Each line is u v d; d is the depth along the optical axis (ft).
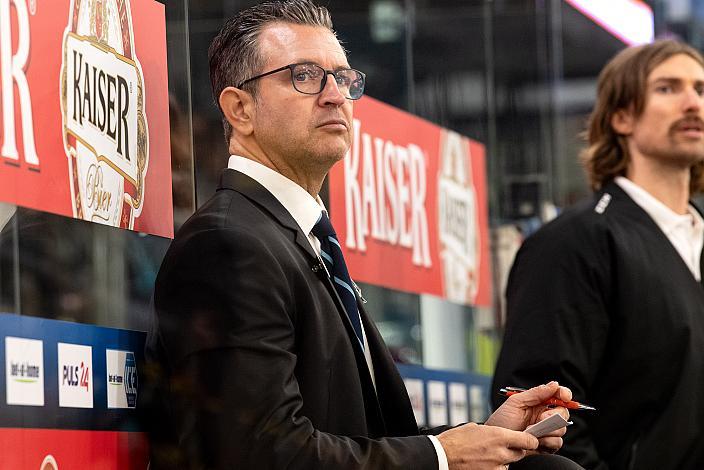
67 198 12.50
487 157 26.99
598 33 30.27
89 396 12.46
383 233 21.15
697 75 18.71
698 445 17.33
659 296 17.35
